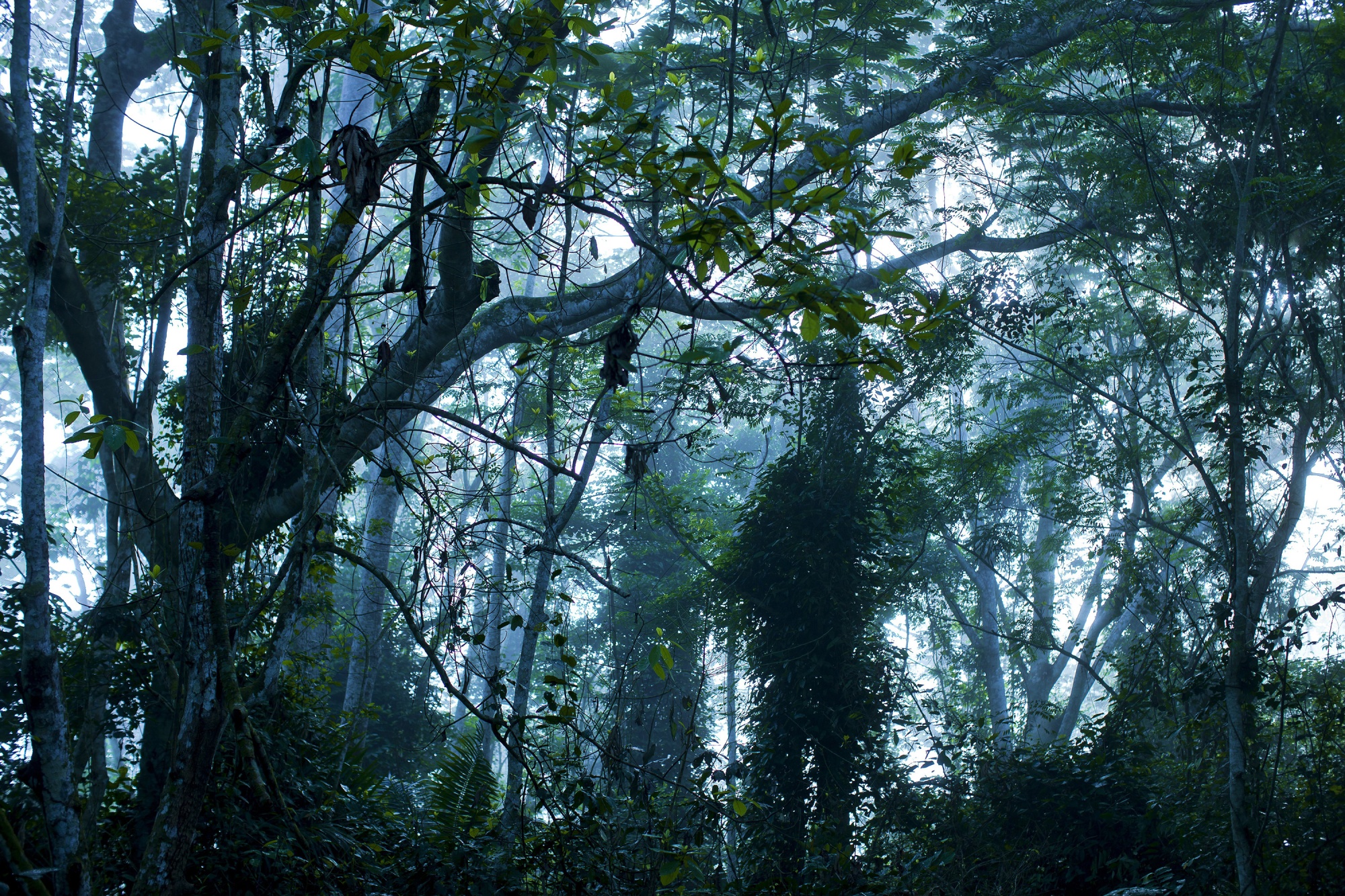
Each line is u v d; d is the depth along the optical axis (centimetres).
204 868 482
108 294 816
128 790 629
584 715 686
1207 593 1563
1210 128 1087
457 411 1538
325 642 1121
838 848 860
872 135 1182
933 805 1095
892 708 1218
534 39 350
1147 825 971
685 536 1480
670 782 640
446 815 773
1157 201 1040
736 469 1298
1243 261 994
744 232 300
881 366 321
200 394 368
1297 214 982
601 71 970
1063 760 1088
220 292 381
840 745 1135
